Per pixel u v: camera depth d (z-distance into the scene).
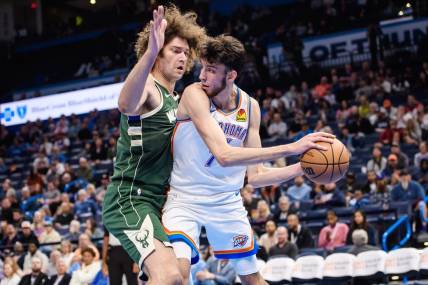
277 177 3.91
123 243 3.49
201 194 3.65
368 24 19.47
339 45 19.00
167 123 3.57
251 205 10.54
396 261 7.70
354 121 13.85
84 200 12.66
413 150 12.50
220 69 3.48
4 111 21.31
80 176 14.85
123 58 22.52
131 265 7.50
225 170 3.65
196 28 3.75
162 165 3.61
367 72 16.61
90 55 24.92
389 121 13.73
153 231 3.42
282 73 18.98
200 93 3.51
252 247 3.86
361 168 12.28
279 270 8.33
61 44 25.41
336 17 20.06
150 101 3.50
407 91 15.62
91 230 10.70
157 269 3.32
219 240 3.82
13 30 26.34
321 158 3.42
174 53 3.64
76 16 27.92
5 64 25.78
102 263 8.31
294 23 21.91
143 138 3.52
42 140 18.95
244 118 3.68
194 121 3.47
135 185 3.56
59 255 9.62
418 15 18.77
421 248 9.51
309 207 10.58
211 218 3.69
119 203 3.54
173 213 3.62
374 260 7.83
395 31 18.38
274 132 14.87
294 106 16.12
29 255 10.21
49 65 25.56
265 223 9.59
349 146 13.22
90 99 20.06
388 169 11.38
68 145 17.92
